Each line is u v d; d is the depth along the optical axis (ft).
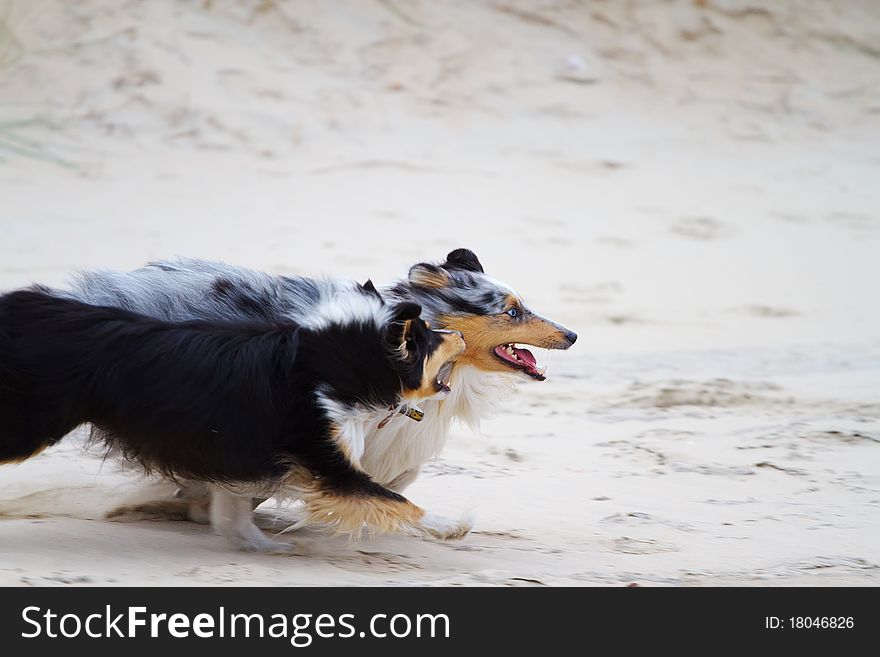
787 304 63.77
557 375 49.01
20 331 24.53
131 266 63.52
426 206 75.00
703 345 55.72
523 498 32.63
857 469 36.45
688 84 96.32
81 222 69.15
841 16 104.83
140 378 24.39
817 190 84.43
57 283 59.41
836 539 29.43
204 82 85.40
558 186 80.28
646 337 56.80
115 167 77.25
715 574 26.16
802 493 33.78
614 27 99.09
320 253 66.85
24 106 81.92
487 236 71.31
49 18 87.81
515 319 29.07
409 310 25.22
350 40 92.12
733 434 40.34
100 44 86.69
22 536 26.07
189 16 90.48
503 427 40.73
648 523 30.50
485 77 92.17
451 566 26.35
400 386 25.73
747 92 96.84
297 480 25.14
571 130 88.79
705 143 90.22
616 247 71.41
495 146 85.35
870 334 58.95
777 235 75.82
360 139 83.71
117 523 28.48
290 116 84.17
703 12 101.55
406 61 91.81
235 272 28.84
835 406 44.83
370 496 25.34
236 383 24.50
